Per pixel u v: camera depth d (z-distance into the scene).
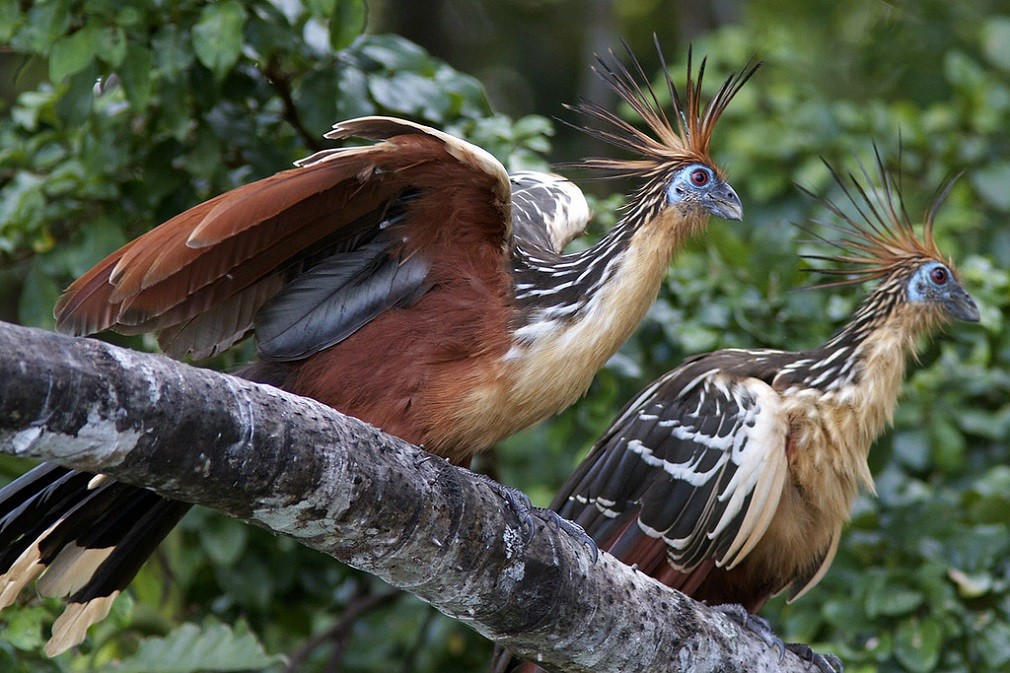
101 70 9.21
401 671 11.91
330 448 5.91
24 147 10.24
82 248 9.59
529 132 10.60
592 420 10.46
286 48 9.34
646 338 11.05
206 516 9.91
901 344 9.40
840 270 10.05
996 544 10.09
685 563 8.81
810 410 9.05
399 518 6.22
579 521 9.16
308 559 11.21
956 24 15.66
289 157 10.20
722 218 8.30
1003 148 13.12
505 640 7.10
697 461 8.86
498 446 12.62
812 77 16.06
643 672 7.34
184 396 5.39
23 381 4.92
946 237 12.33
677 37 19.27
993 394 11.68
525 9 19.64
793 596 9.59
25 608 8.49
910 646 9.59
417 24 18.78
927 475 11.95
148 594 10.79
